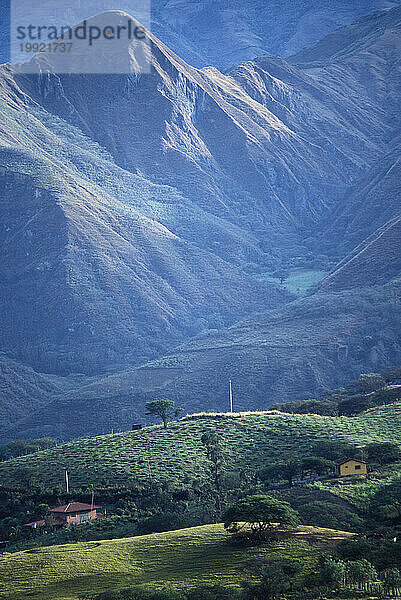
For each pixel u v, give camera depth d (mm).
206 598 100062
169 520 153125
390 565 107562
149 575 112812
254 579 106750
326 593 98875
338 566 103562
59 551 129125
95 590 107938
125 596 102438
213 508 165000
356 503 152250
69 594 106938
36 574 116562
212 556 118375
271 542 122312
